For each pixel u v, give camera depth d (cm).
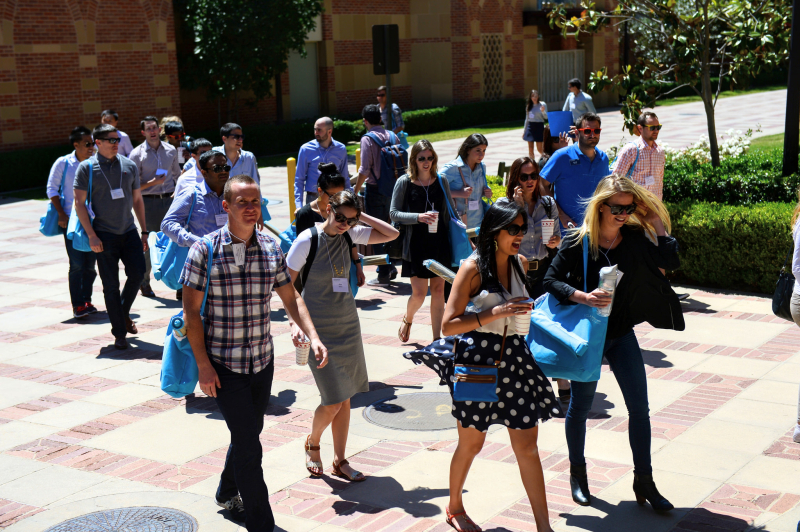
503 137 2677
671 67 1120
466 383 394
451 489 423
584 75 3925
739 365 660
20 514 457
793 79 948
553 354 422
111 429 582
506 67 3541
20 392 663
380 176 987
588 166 688
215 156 725
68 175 873
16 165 1980
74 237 773
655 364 671
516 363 397
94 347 784
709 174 1008
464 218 760
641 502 443
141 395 650
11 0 2036
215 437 564
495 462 505
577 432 445
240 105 2834
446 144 2538
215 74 2428
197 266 400
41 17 2100
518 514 438
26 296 991
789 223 834
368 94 3241
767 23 1045
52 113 2150
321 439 552
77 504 468
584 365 414
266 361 420
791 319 466
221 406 410
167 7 2367
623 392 439
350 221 468
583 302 417
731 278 892
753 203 952
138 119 2338
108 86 2261
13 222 1529
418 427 565
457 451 415
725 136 2278
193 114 2719
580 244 440
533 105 2041
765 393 599
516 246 393
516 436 398
